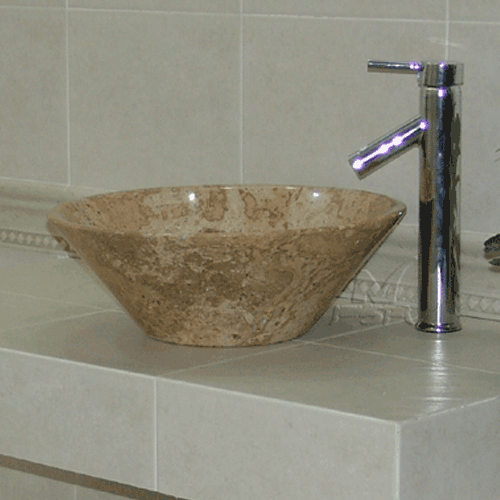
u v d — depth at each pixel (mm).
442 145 1798
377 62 1805
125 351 1712
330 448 1433
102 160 2391
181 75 2244
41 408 1699
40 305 2029
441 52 1937
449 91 1783
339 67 2049
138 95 2312
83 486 2193
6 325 1875
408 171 2002
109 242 1628
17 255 2559
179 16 2225
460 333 1854
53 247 2479
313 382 1558
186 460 1560
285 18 2094
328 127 2080
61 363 1662
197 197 1998
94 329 1854
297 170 2131
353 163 1794
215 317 1691
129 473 1619
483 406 1491
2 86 2523
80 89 2395
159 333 1759
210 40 2193
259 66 2141
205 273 1610
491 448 1521
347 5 2020
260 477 1498
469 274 1966
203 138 2240
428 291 1857
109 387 1617
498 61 1879
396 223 1755
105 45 2338
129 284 1683
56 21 2400
